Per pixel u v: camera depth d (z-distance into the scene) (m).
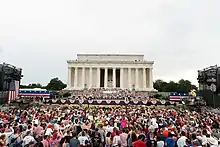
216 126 20.77
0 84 45.91
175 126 18.27
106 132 16.33
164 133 15.04
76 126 16.58
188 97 63.72
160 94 93.75
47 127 16.52
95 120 21.14
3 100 48.41
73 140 12.54
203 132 14.13
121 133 14.66
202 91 55.25
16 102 49.97
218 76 46.81
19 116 24.08
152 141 13.86
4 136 11.88
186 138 13.12
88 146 13.45
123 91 102.25
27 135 13.17
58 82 157.38
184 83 160.38
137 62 121.31
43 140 12.56
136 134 14.21
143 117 24.34
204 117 26.25
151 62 121.06
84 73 121.44
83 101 57.69
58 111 30.83
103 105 56.66
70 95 88.75
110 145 14.92
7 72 50.03
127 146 14.09
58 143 12.84
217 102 45.75
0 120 18.72
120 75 121.19
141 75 122.69
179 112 34.22
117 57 129.12
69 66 121.75
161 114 29.30
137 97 86.88
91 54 129.62
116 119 21.33
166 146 13.34
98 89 108.44
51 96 72.88
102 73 130.38
